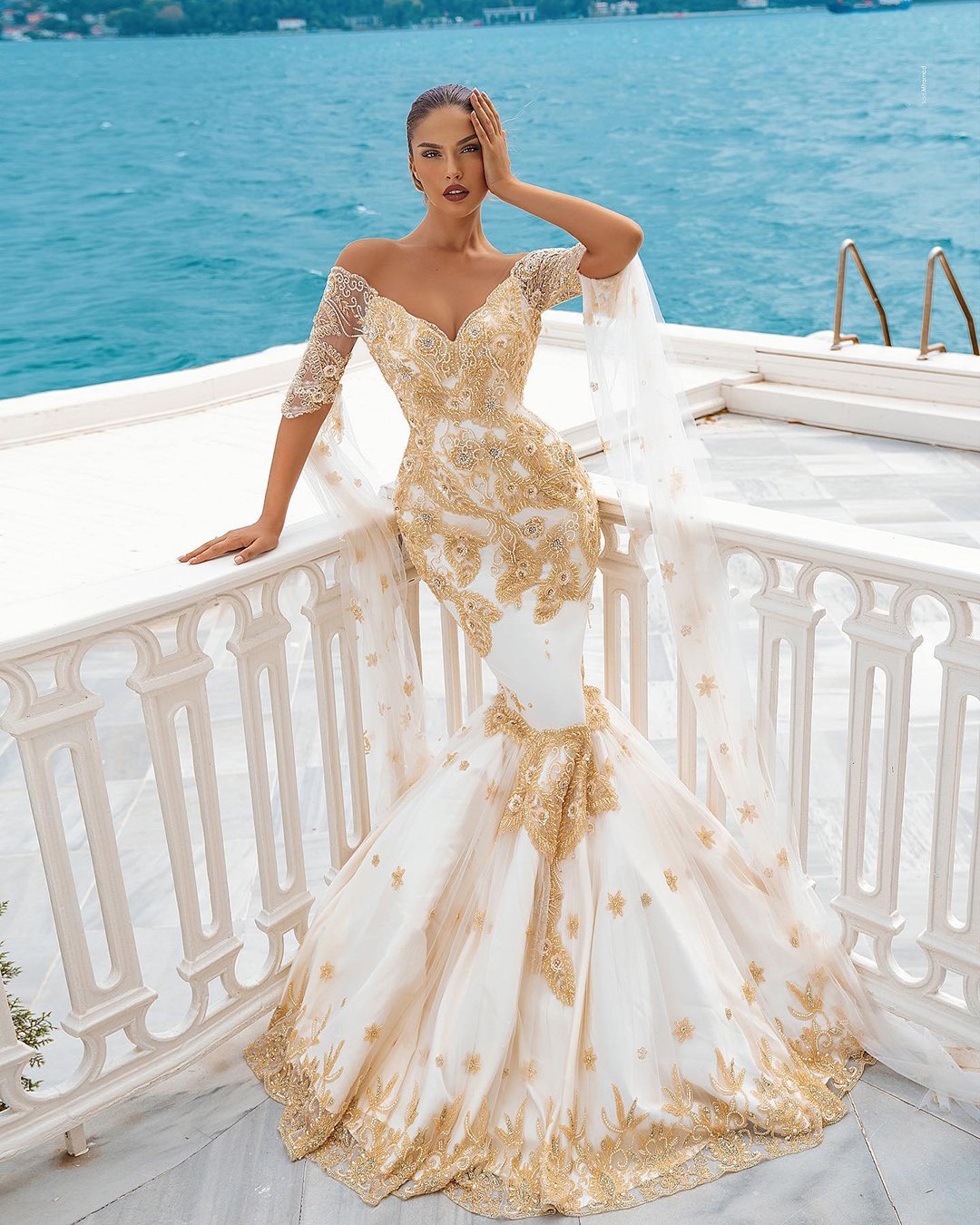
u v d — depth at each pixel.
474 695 3.24
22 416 8.24
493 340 2.50
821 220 35.41
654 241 34.66
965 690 2.36
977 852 2.42
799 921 2.71
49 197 40.12
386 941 2.67
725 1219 2.26
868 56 54.78
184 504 6.94
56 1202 2.38
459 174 2.50
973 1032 2.55
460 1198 2.34
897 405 8.41
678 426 2.59
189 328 28.55
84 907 3.62
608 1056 2.45
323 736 2.88
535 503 2.59
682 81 52.94
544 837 2.56
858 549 2.40
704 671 2.70
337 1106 2.51
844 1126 2.46
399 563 2.89
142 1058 2.56
